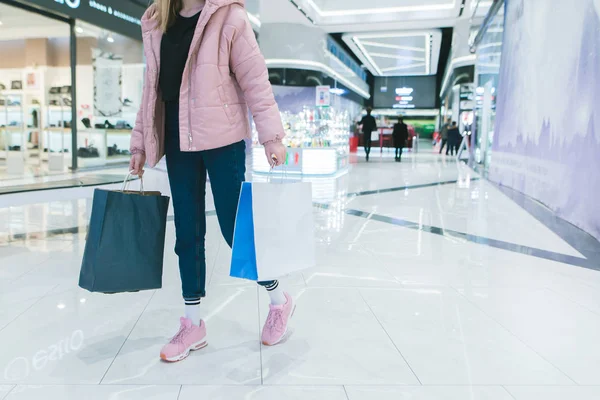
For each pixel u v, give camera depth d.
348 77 22.41
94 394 1.27
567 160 4.11
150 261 1.49
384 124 29.38
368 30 17.11
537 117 5.23
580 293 2.25
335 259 2.83
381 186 6.95
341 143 10.19
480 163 10.70
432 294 2.21
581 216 3.74
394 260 2.83
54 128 8.13
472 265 2.74
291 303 1.69
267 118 1.48
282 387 1.33
